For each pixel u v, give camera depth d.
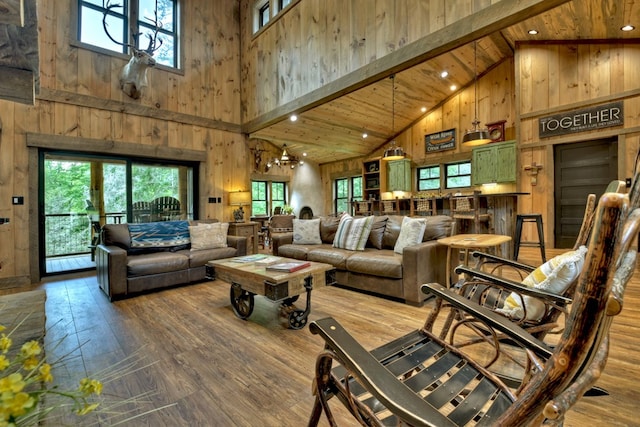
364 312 2.83
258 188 9.72
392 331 2.40
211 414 1.49
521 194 5.07
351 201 9.27
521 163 5.54
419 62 3.80
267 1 6.06
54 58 4.37
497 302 1.85
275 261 3.01
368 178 8.92
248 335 2.39
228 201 6.24
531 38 5.25
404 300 3.07
